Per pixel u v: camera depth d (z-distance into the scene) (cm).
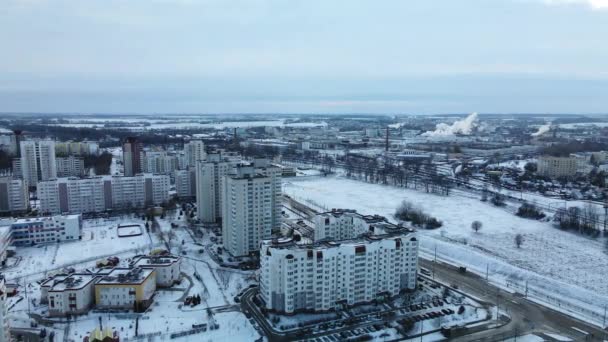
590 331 19975
